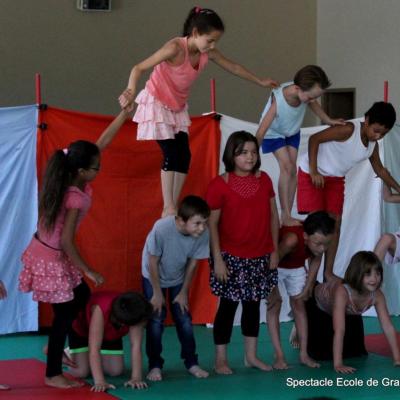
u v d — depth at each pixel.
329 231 10.48
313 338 11.39
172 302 10.53
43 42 18.56
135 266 13.10
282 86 11.08
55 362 9.55
